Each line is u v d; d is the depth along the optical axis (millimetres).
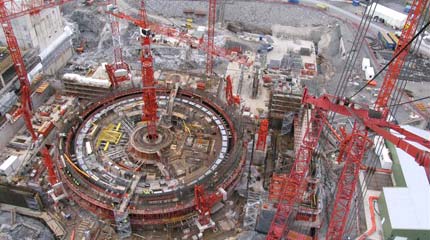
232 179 100625
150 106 102938
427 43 166000
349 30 188125
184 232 97812
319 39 194500
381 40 178750
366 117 68688
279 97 129500
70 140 110188
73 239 96250
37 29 141625
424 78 149500
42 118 129375
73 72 155000
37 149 117250
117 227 93812
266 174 115500
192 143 112375
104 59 165625
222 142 110625
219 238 97688
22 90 117812
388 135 61281
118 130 116062
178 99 125062
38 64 142625
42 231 101438
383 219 99188
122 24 187625
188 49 170750
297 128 125812
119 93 125562
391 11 194875
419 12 88938
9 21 123625
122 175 101938
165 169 103562
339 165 112312
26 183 105688
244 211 102812
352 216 100250
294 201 93375
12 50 121688
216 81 149000
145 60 93812
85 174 98750
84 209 102250
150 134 109750
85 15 193000
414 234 93438
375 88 146500
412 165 107188
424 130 122000
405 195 100000
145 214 92125
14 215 105188
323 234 97438
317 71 164625
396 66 94625
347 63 154875
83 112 118188
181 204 93688
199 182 98500
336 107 72312
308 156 90750
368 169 113438
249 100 143375
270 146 127062
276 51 175125
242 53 170125
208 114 120250
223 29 190625
